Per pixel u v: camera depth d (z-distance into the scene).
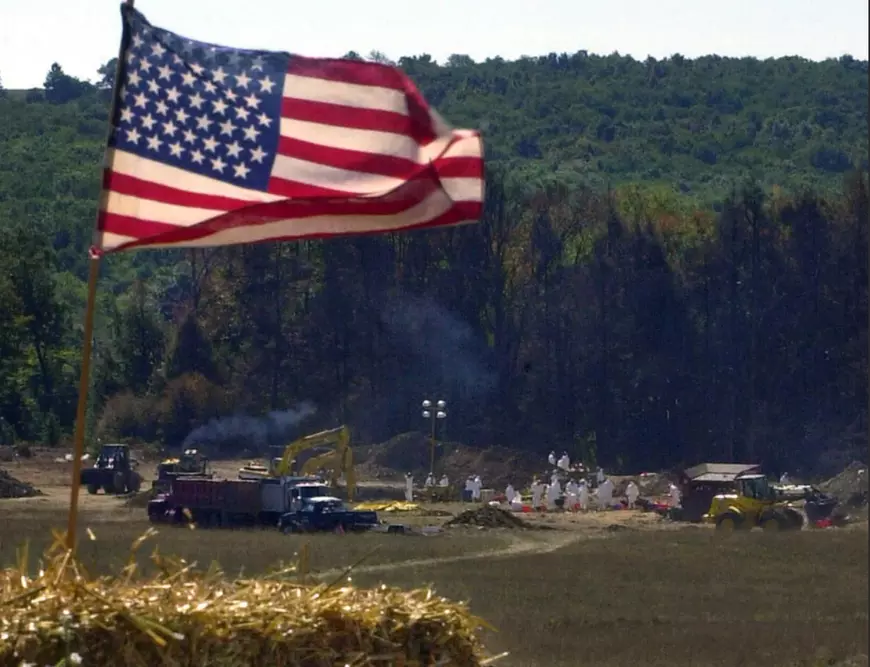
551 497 141.50
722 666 45.22
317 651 19.53
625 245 193.62
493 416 189.50
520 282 198.00
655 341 189.38
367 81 22.92
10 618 18.20
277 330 195.75
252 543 89.38
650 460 184.12
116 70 23.22
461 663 20.97
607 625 54.12
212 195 22.98
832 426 179.38
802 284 186.38
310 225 22.89
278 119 23.03
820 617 57.25
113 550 75.38
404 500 147.38
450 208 22.75
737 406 184.75
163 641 18.41
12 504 131.12
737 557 83.56
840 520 110.31
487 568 76.06
